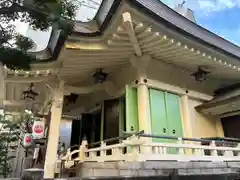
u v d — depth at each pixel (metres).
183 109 9.52
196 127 9.84
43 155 10.17
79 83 9.98
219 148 7.70
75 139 12.34
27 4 4.14
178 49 7.84
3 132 17.80
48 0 4.20
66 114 13.88
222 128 11.08
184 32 7.25
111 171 6.25
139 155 5.72
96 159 7.40
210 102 9.85
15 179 3.72
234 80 11.12
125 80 9.37
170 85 9.33
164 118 8.68
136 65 8.51
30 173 3.31
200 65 9.34
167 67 9.23
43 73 8.39
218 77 10.71
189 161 6.44
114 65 8.98
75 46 6.86
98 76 9.00
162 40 7.14
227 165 7.42
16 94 10.76
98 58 8.00
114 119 9.87
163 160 6.12
